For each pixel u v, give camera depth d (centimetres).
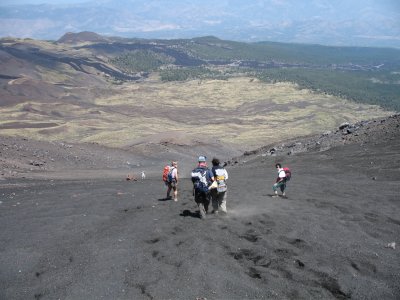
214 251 998
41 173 3812
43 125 19012
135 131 17862
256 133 19688
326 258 975
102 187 2455
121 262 923
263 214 1403
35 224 1289
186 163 7500
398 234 1172
